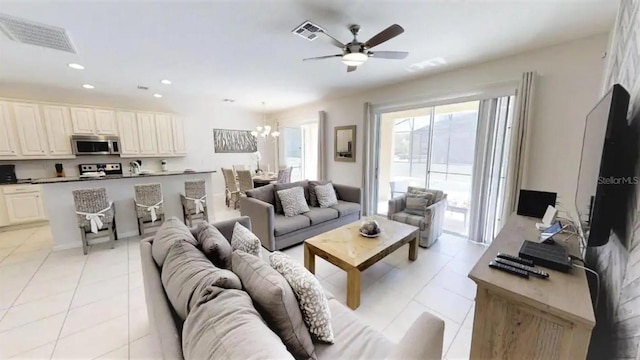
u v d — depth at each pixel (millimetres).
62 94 4742
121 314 2027
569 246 1554
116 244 3506
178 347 834
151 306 1145
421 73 3783
